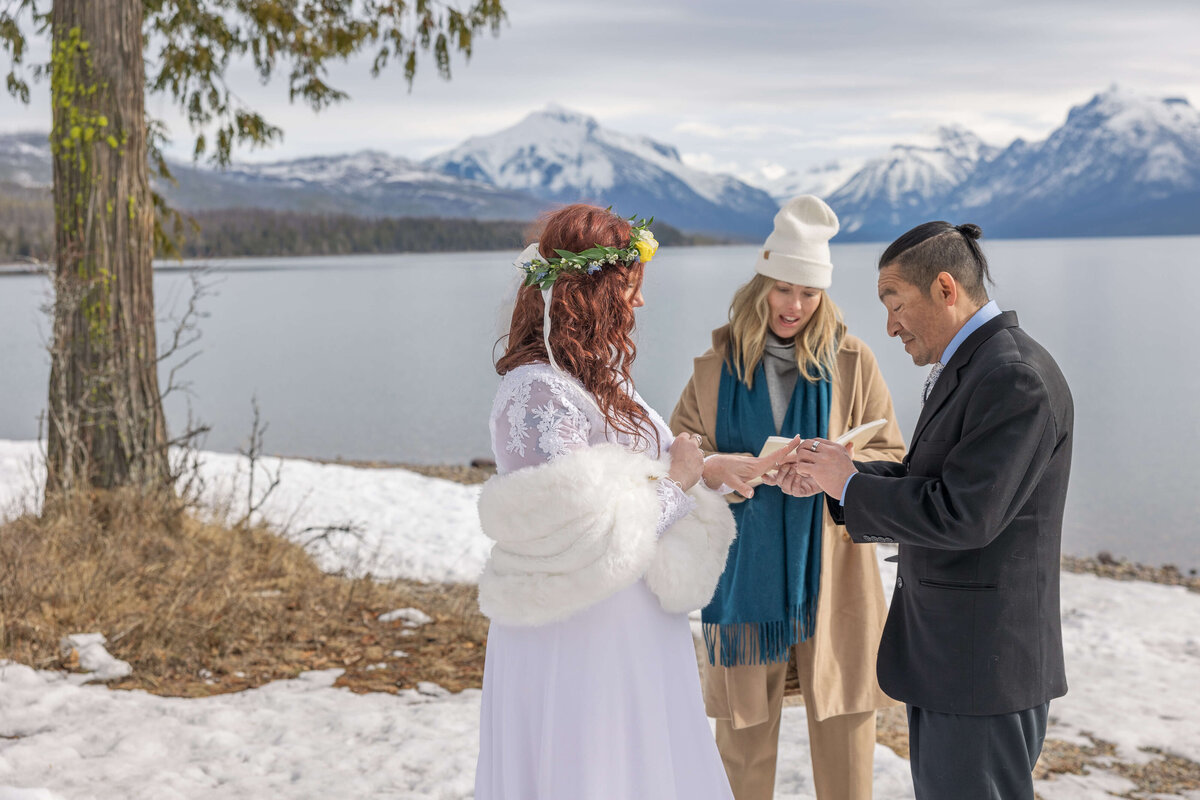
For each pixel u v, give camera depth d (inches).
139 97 241.1
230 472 401.1
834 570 119.2
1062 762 178.2
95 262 233.3
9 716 149.5
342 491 396.8
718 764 89.5
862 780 119.7
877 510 89.0
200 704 161.3
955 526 83.4
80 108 232.1
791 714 181.5
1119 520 499.5
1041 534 87.4
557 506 79.5
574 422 83.5
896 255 93.0
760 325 121.7
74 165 232.5
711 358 126.3
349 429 791.7
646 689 84.4
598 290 86.2
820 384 121.9
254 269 6707.7
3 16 256.7
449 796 131.6
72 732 145.6
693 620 252.2
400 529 339.6
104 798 124.3
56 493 228.1
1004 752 88.0
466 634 215.9
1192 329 1676.9
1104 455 692.1
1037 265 5487.2
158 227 264.5
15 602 183.6
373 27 285.9
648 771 83.5
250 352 1475.1
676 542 87.0
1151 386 1046.4
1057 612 89.8
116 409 235.3
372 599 235.5
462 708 167.9
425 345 1603.1
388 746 147.9
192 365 1285.7
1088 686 226.7
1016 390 83.4
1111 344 1446.9
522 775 85.3
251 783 132.7
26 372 1241.4
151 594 202.8
